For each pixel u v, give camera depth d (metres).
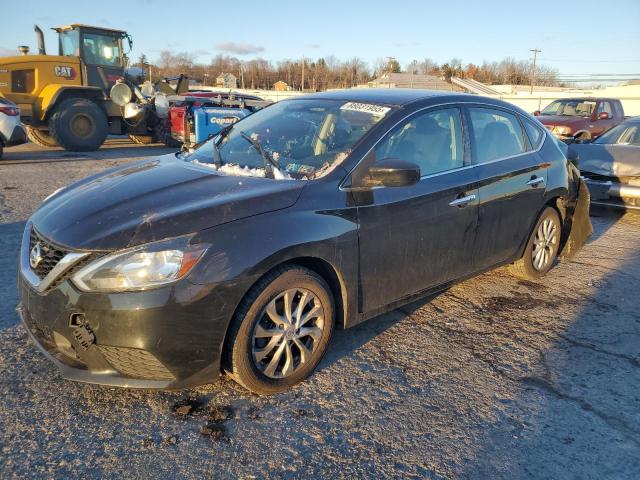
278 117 3.91
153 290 2.41
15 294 3.98
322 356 3.09
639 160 7.23
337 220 2.97
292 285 2.81
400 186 3.03
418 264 3.50
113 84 14.27
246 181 3.06
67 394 2.80
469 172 3.80
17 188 8.09
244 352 2.69
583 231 5.17
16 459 2.32
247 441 2.53
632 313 4.20
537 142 4.61
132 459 2.37
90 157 12.53
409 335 3.69
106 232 2.53
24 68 12.90
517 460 2.49
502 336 3.74
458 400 2.94
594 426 2.76
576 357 3.48
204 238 2.54
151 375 2.54
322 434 2.60
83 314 2.46
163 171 3.38
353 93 3.96
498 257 4.25
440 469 2.41
